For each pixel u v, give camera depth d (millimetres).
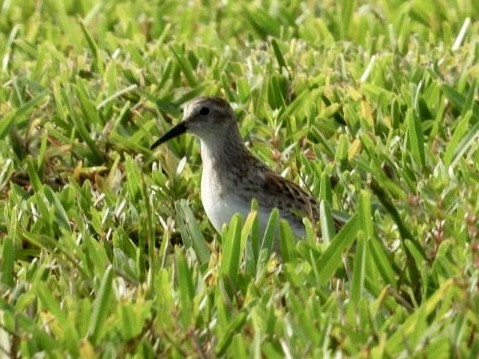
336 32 18516
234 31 18922
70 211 12570
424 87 15258
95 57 16828
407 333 9547
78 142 14617
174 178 13305
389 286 10398
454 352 9367
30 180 13570
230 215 12422
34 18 18797
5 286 11055
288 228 11117
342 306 10094
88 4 19984
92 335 9773
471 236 10953
